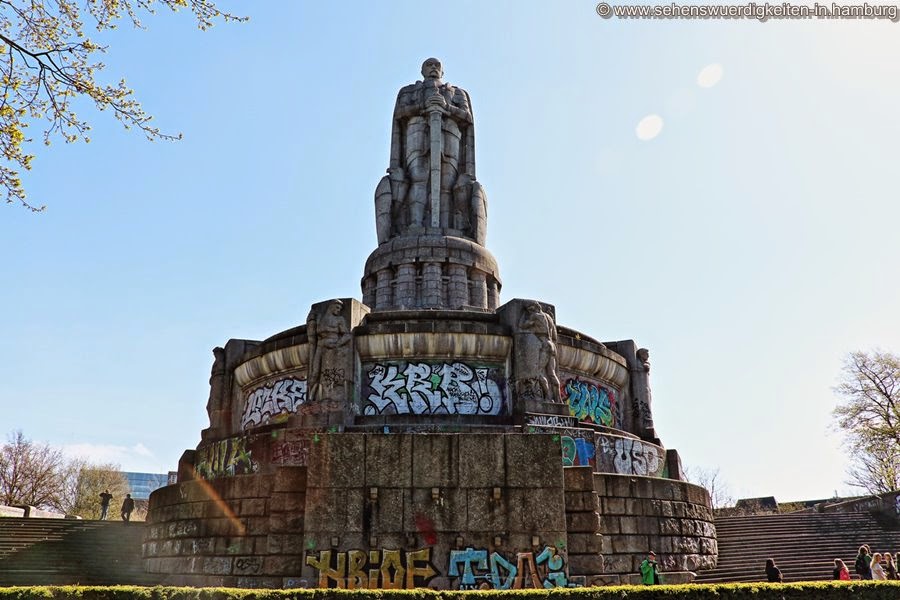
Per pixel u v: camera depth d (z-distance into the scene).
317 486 16.77
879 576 18.84
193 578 18.56
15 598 12.06
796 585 13.11
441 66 35.41
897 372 47.34
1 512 33.41
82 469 75.94
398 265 30.70
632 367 29.23
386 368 23.47
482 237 33.38
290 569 16.50
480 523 16.48
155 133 14.46
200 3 13.62
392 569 16.08
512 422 22.31
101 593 12.33
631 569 18.61
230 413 27.69
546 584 16.03
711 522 22.81
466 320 24.02
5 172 13.41
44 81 13.51
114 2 13.40
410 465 16.92
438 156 33.25
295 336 24.92
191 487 19.83
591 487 17.17
